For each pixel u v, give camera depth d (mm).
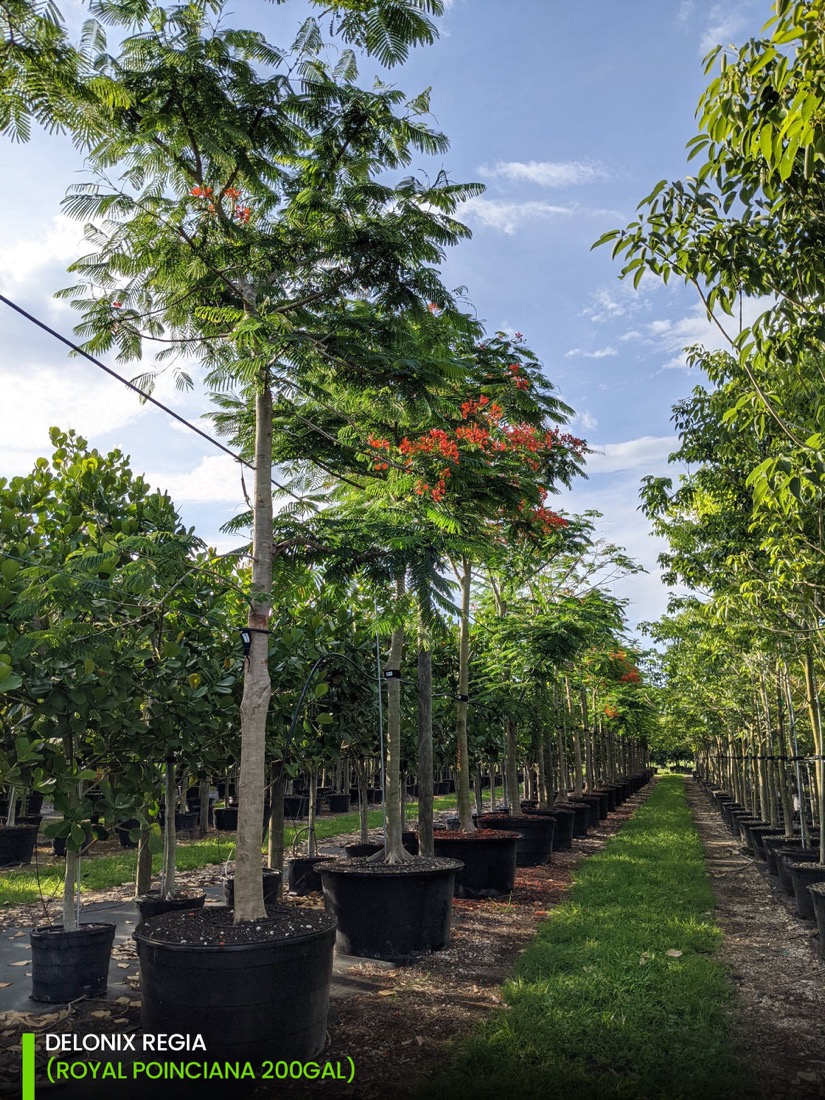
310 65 3807
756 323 3822
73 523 5605
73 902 4762
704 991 4457
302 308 4605
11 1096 3305
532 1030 3863
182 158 4219
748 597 6164
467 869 7434
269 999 3498
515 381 7168
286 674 6977
